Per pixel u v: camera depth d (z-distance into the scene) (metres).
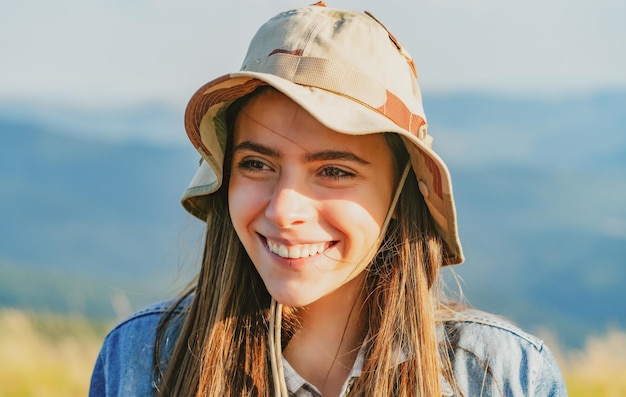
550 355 2.41
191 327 2.40
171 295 2.73
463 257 2.34
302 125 2.05
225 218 2.40
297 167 2.07
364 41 2.10
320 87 2.03
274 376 2.26
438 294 2.41
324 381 2.33
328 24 2.11
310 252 2.10
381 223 2.19
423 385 2.24
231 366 2.31
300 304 2.12
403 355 2.26
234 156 2.16
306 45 2.07
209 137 2.17
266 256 2.13
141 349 2.47
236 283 2.36
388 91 2.08
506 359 2.35
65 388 6.28
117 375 2.47
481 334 2.38
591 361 5.20
